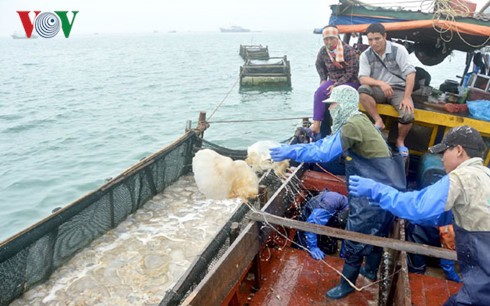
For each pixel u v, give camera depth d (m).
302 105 26.09
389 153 3.23
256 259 3.65
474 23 5.11
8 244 4.93
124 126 20.27
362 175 3.19
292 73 44.56
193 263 3.80
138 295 5.41
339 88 3.23
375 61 5.12
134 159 15.05
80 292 5.43
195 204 7.96
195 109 24.78
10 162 14.67
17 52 128.00
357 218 3.30
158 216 7.45
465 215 2.22
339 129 3.22
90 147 16.58
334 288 3.65
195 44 160.25
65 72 52.47
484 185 2.16
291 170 5.53
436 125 5.29
